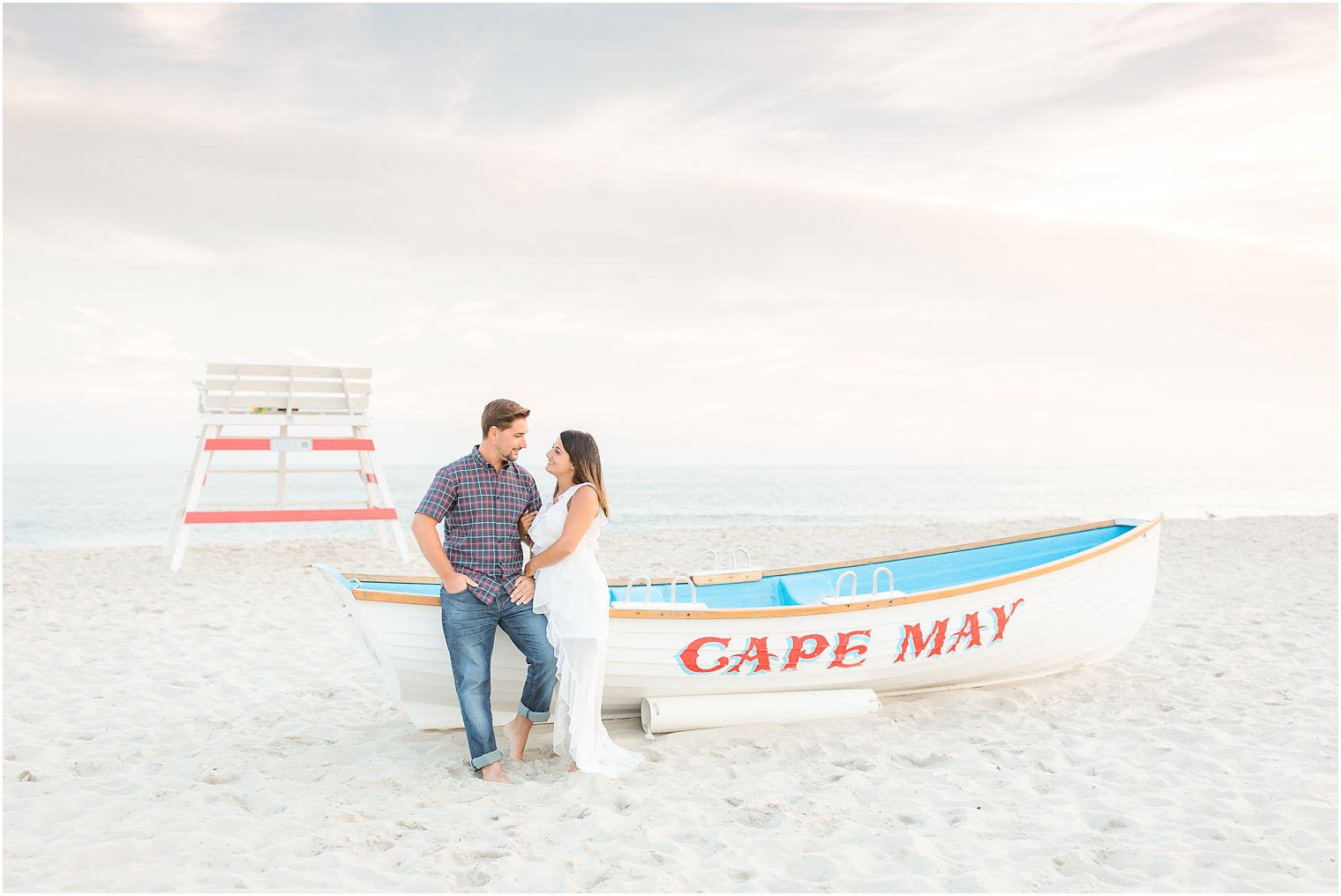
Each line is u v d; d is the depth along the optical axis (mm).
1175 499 45781
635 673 4883
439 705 4832
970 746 4926
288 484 51188
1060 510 38156
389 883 3275
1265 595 9875
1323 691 6043
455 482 4352
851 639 5227
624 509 37500
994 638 5676
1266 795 4172
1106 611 6148
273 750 4875
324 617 8703
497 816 3906
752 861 3502
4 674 6406
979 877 3340
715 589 6289
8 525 29250
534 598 4480
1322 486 61344
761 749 4859
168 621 8398
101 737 5074
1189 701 5824
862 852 3570
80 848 3520
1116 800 4137
